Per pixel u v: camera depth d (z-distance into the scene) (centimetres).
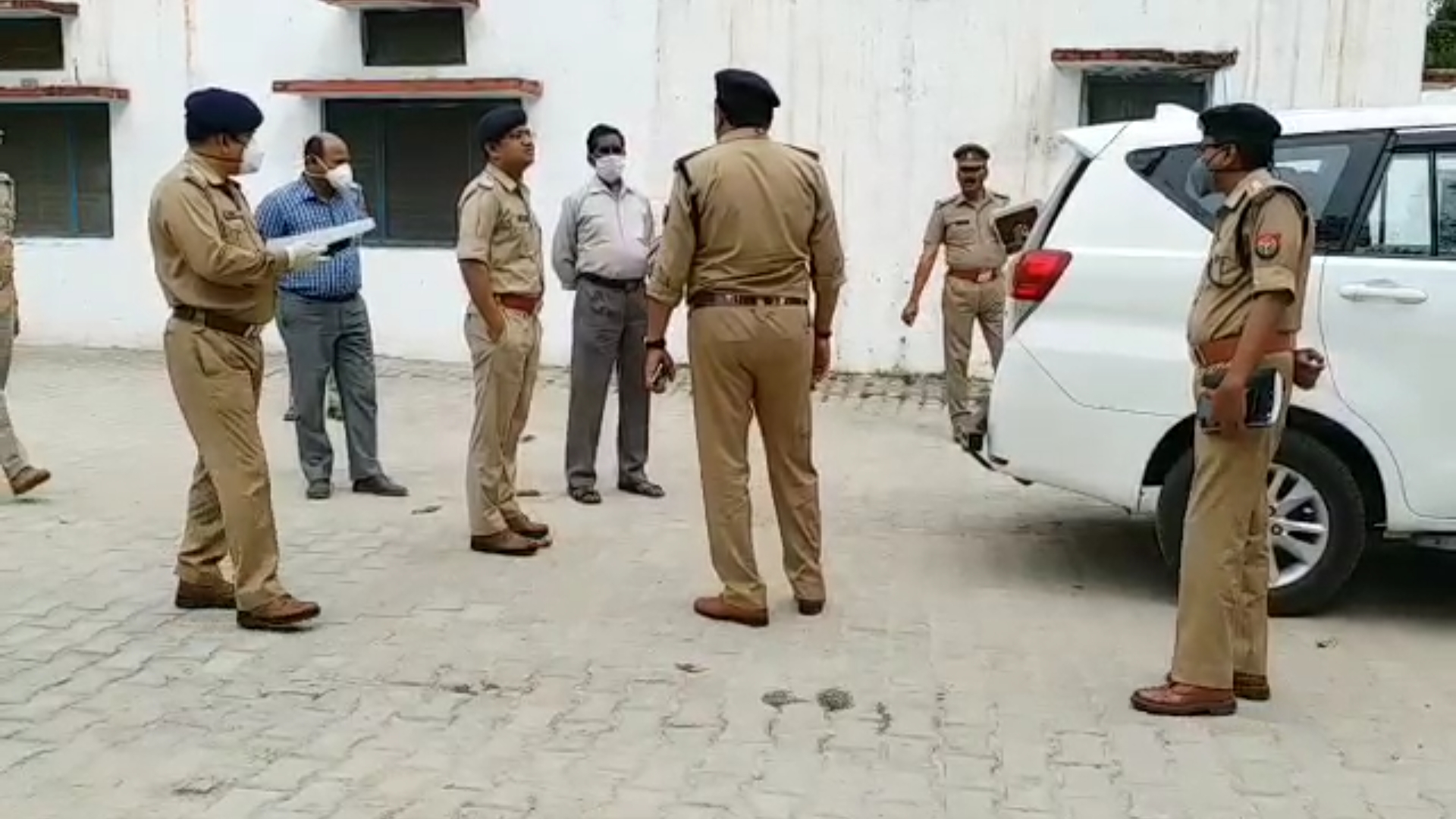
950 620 566
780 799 401
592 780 412
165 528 694
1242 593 473
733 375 540
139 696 473
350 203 761
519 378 649
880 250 1219
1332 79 1142
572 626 552
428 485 806
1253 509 462
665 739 443
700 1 1212
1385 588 622
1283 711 473
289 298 745
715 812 392
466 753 430
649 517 732
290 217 741
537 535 672
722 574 557
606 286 750
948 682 496
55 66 1319
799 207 533
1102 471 573
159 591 591
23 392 1110
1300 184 566
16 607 566
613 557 653
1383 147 559
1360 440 551
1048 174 1188
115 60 1306
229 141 518
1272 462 540
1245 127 436
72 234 1345
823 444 955
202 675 493
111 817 384
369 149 1275
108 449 893
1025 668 512
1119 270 568
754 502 771
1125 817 393
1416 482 548
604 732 448
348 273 754
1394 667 519
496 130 637
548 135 1246
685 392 1148
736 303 534
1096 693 487
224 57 1288
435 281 1274
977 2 1176
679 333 1245
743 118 534
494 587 602
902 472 867
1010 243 816
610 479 830
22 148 1340
